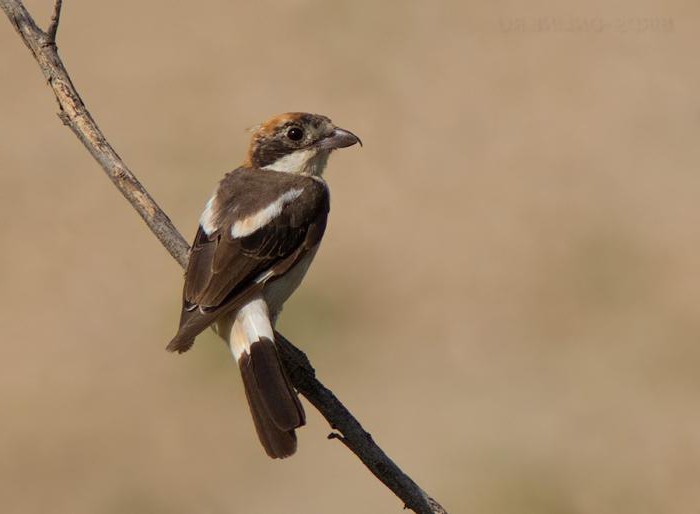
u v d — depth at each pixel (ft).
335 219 49.98
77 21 65.31
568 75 59.21
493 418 39.86
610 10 64.95
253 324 22.07
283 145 25.85
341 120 55.98
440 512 19.72
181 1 67.41
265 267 23.04
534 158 53.62
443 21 64.03
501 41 62.34
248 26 64.23
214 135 55.01
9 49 63.16
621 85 58.44
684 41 61.46
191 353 42.50
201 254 22.77
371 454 19.94
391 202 51.01
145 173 51.67
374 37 63.00
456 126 55.72
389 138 55.11
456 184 52.03
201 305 22.03
